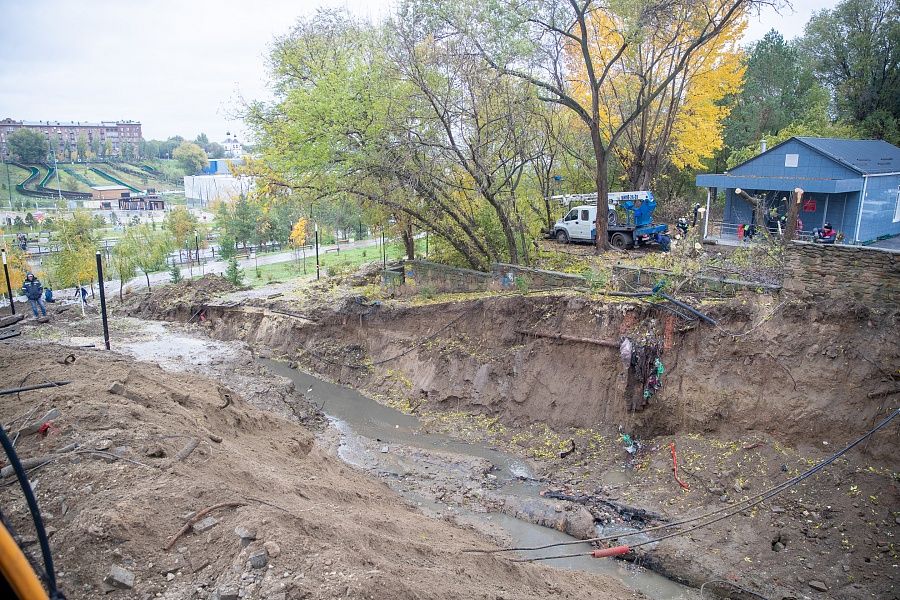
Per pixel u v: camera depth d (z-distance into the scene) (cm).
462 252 3088
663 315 2034
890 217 2959
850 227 2772
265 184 3266
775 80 4750
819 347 1762
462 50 2616
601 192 2889
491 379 2411
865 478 1567
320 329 3177
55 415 1210
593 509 1744
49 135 16362
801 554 1457
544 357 2292
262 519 952
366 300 3086
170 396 1555
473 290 2831
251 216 6081
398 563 1033
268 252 6284
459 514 1756
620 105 3353
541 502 1772
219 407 1662
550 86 2672
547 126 3006
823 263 1817
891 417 1454
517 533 1666
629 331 2081
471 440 2248
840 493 1564
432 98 2645
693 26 2791
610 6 2566
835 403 1708
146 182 14062
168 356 2853
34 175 11725
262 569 870
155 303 3862
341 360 2973
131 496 970
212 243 7425
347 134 2789
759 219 2695
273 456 1534
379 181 2867
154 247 4488
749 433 1809
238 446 1472
